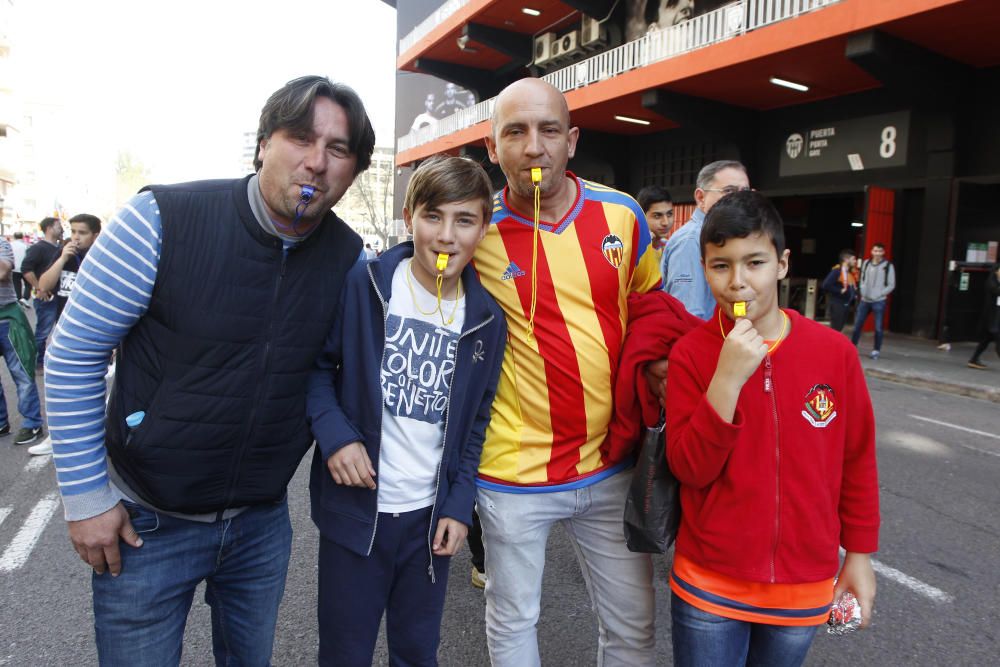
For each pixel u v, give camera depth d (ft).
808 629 5.35
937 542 12.18
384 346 5.76
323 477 5.83
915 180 39.73
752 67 38.09
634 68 47.19
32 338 17.84
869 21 30.96
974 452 18.06
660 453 5.78
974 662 8.52
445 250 5.49
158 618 5.23
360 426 5.71
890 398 25.46
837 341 5.33
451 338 5.89
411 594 6.01
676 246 9.95
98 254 4.65
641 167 58.95
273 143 4.73
